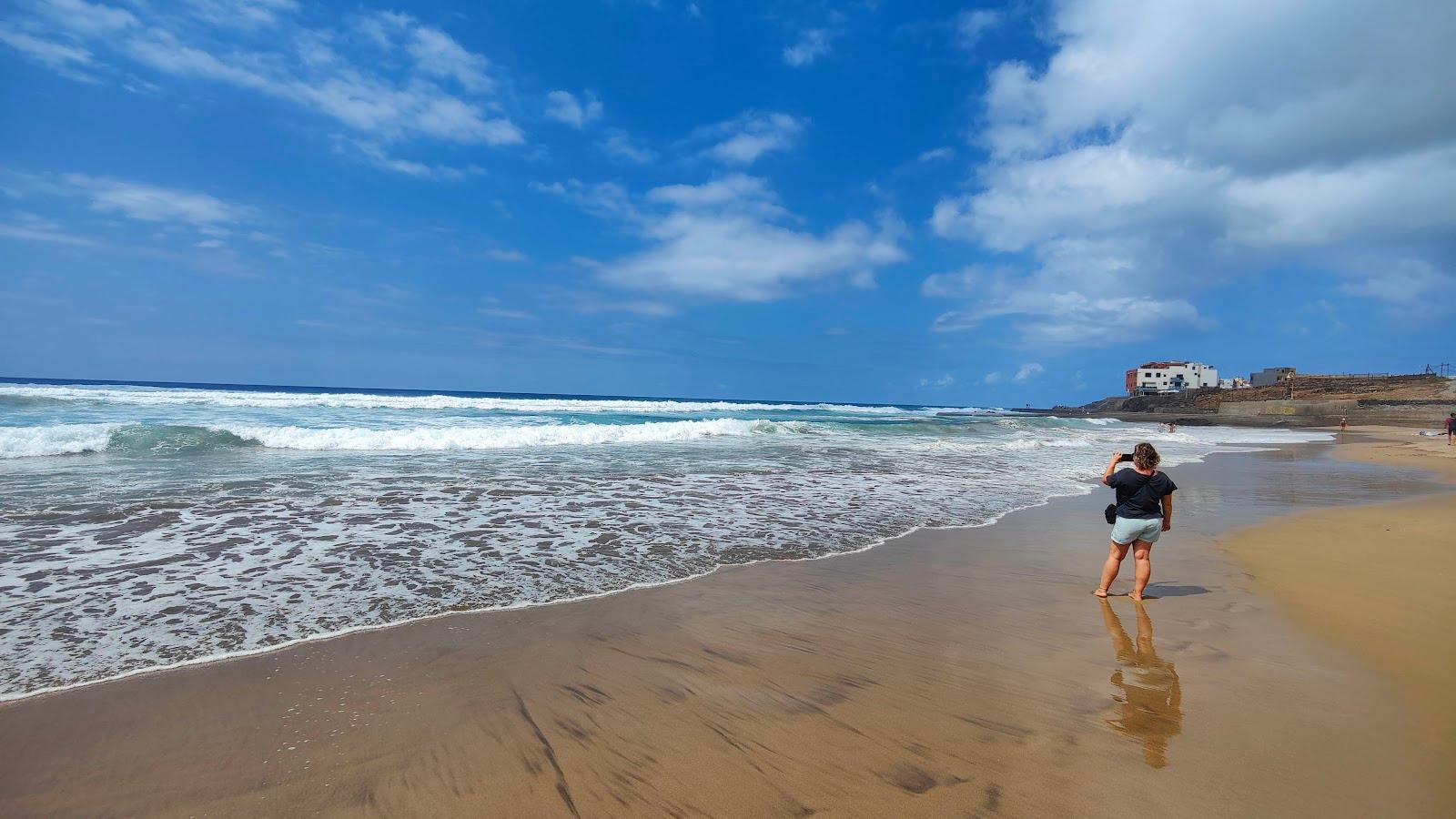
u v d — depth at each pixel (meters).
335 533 6.87
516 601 5.02
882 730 3.15
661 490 10.48
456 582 5.40
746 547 7.00
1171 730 3.18
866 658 4.08
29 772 2.64
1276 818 2.44
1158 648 4.34
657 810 2.50
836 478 12.78
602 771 2.77
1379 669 4.00
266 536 6.65
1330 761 2.88
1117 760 2.88
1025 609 5.21
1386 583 6.06
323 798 2.53
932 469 15.00
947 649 4.27
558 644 4.18
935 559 6.81
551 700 3.41
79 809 2.42
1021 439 27.58
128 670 3.62
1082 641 4.48
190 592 4.93
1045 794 2.60
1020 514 9.59
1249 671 3.96
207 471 10.62
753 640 4.35
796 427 26.91
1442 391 70.44
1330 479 15.32
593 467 12.98
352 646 4.05
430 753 2.87
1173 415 72.50
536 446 17.17
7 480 9.26
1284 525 9.05
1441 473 16.78
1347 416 60.16
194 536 6.54
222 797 2.52
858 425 32.44
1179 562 6.86
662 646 4.20
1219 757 2.91
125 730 2.99
